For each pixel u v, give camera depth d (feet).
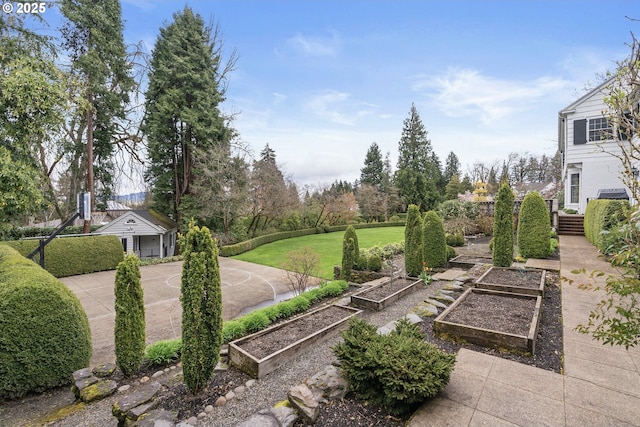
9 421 9.71
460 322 12.76
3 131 22.91
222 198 57.06
